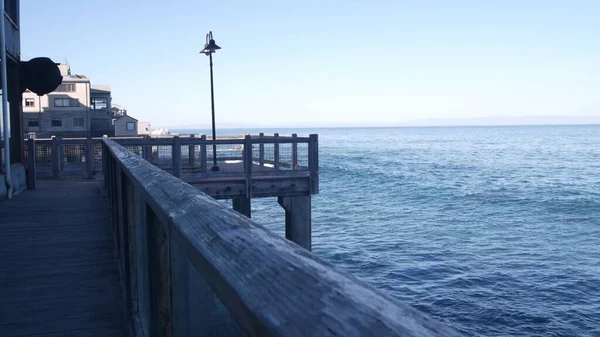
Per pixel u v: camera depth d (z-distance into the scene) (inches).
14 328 139.9
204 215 43.9
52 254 223.6
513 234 1107.9
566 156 3843.5
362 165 2847.0
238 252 32.0
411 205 1520.7
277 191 491.2
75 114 2381.9
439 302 670.5
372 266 844.0
